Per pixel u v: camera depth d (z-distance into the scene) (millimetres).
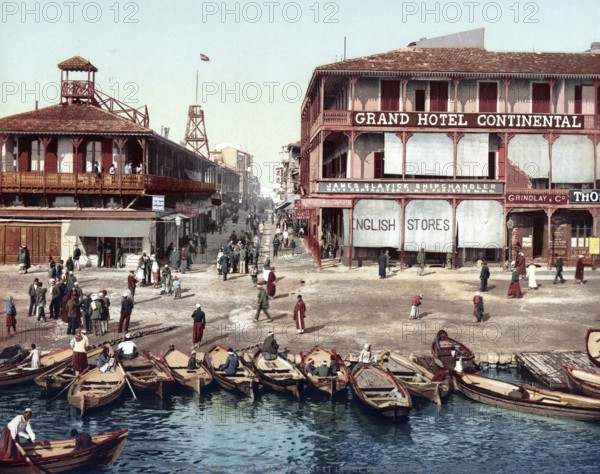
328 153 58594
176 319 31781
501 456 19219
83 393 21938
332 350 25656
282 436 20500
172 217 49781
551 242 46750
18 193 45438
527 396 22328
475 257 47156
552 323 31250
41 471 17391
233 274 44188
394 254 47875
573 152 46094
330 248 52750
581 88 47250
